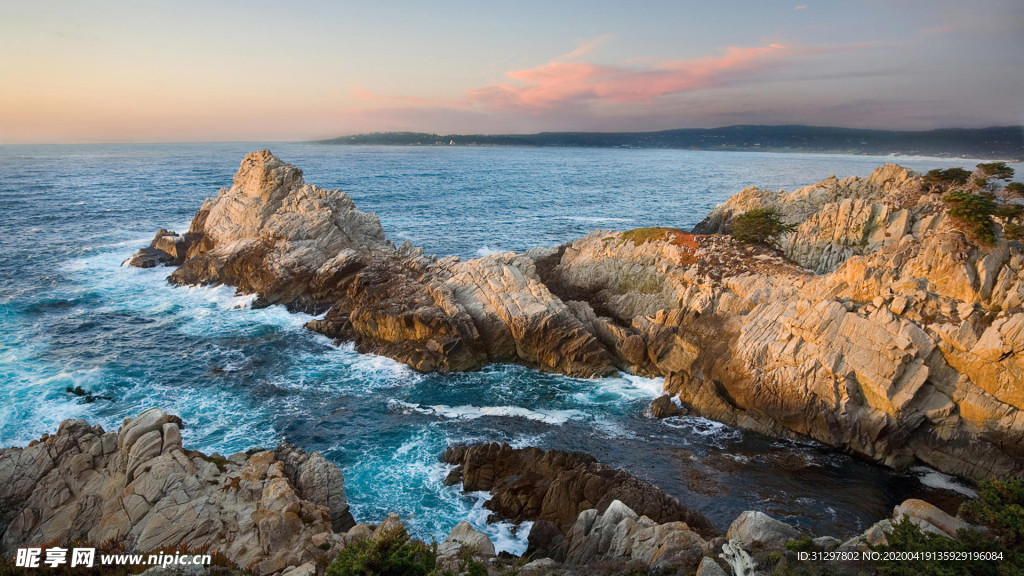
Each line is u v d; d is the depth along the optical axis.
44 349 53.06
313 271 68.62
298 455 33.16
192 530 26.08
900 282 43.38
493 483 36.41
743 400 45.88
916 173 77.19
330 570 20.94
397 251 75.12
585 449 40.97
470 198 166.88
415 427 43.38
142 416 31.50
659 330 53.34
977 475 38.06
